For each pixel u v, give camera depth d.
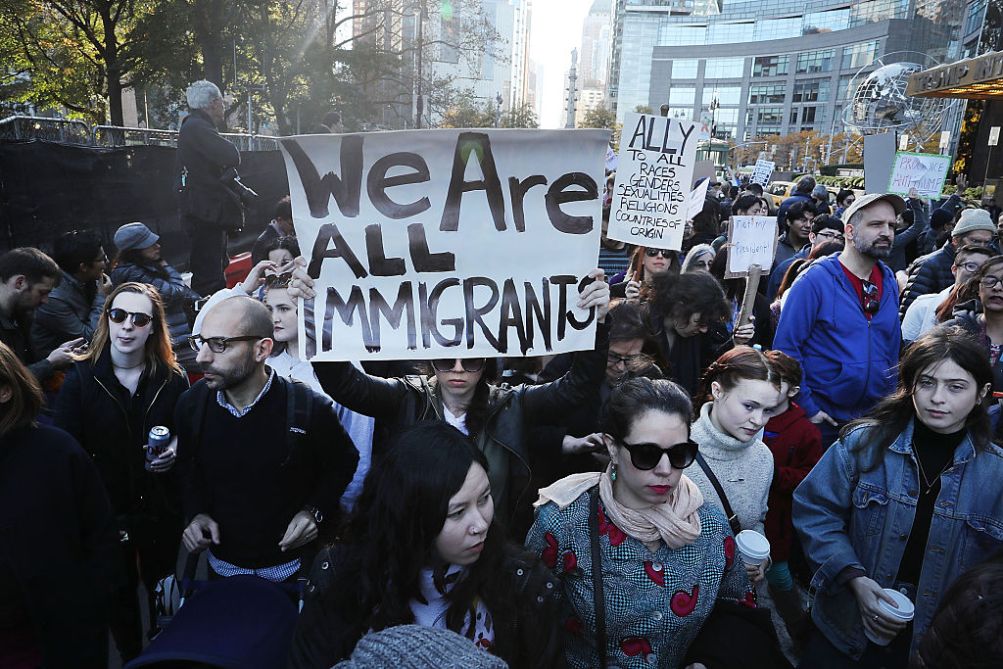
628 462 1.94
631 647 1.99
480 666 0.98
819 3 133.88
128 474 2.94
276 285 3.37
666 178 4.39
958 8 57.22
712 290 3.66
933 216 9.07
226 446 2.50
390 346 2.48
